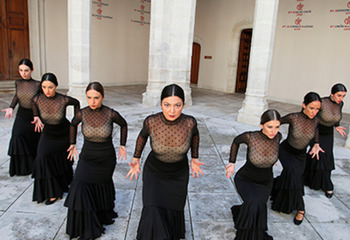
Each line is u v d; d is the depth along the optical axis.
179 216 2.73
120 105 9.45
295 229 3.27
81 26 7.62
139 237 2.53
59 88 12.32
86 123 2.85
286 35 11.72
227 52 13.84
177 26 9.16
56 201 3.55
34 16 11.21
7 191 3.73
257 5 7.30
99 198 2.97
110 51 13.50
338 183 4.50
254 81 7.66
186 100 9.86
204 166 4.91
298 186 3.31
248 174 2.95
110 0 12.97
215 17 14.09
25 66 3.94
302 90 11.50
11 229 2.98
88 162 2.90
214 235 3.07
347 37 10.12
